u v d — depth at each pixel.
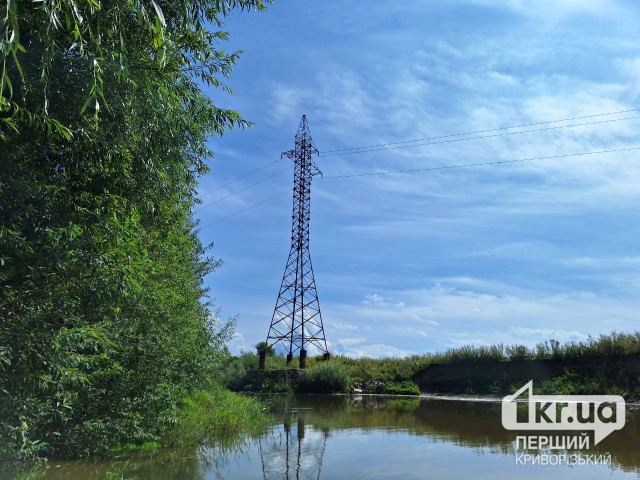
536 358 24.94
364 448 9.80
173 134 6.95
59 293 5.15
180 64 6.42
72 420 7.31
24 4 4.14
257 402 16.06
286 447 9.95
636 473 7.34
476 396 25.33
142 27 5.72
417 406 20.59
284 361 40.06
